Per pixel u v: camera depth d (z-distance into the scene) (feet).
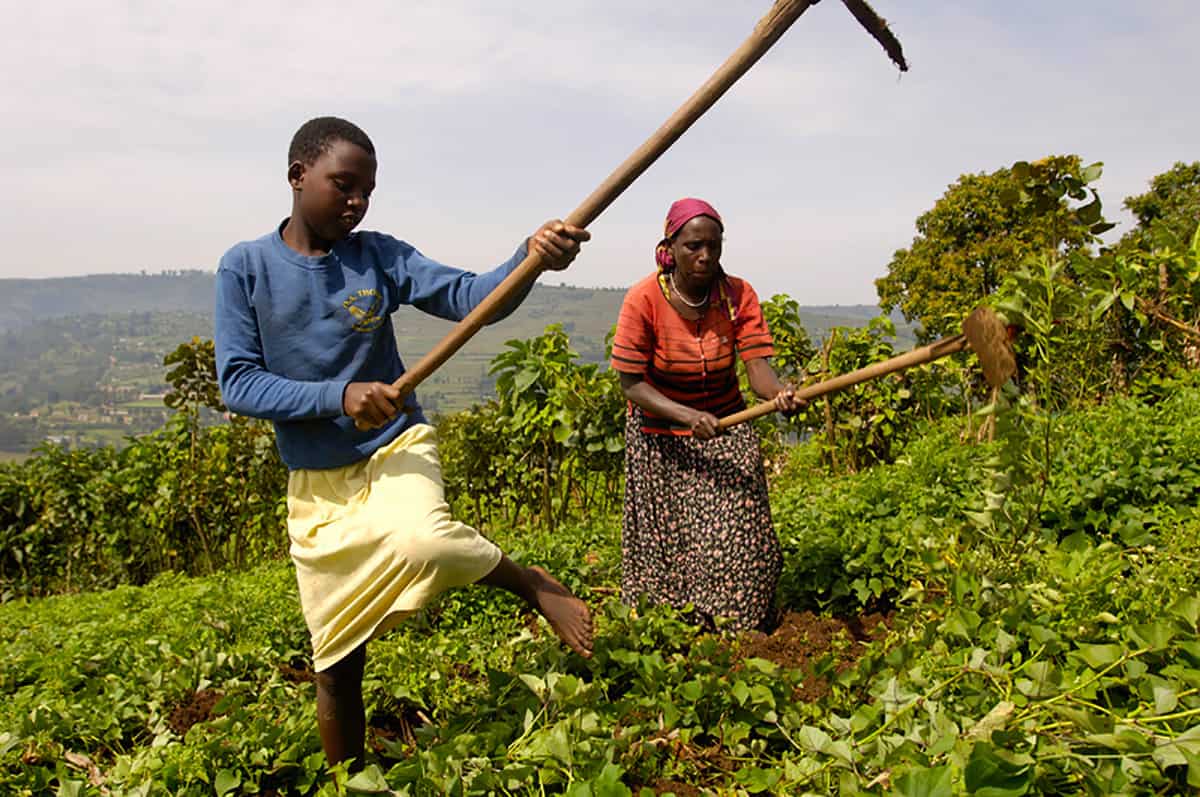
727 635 15.26
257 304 10.46
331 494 10.66
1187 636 9.82
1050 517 17.22
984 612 12.31
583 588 18.54
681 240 15.17
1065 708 8.65
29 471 33.81
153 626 19.16
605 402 26.91
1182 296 25.34
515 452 28.17
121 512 33.17
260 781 11.46
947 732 9.02
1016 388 11.37
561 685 10.98
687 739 10.98
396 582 10.03
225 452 31.89
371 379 10.89
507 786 9.61
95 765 12.49
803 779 9.37
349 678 10.65
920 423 31.35
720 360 15.88
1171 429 20.07
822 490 23.49
